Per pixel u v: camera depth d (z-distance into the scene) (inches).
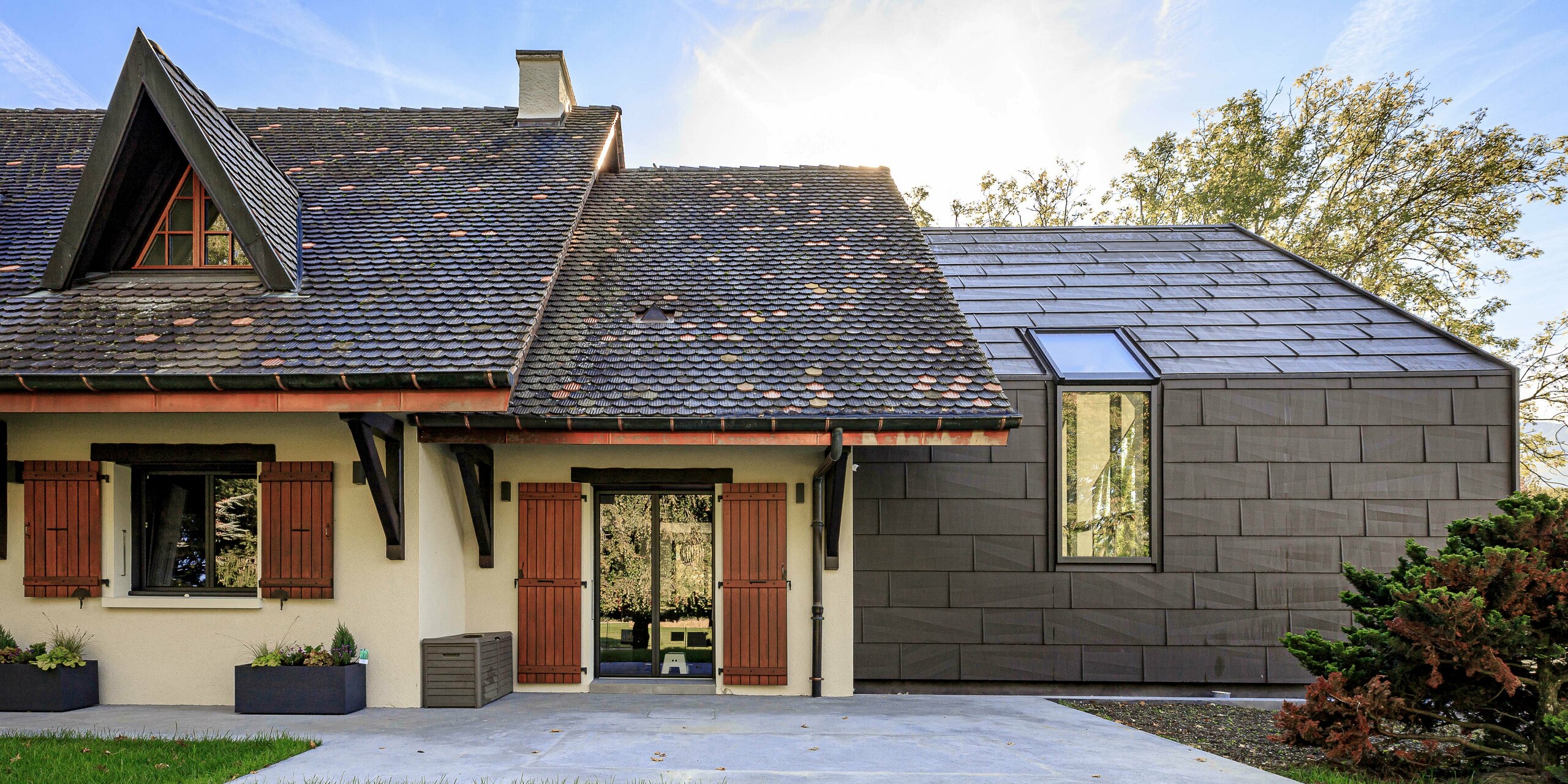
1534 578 246.4
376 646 332.5
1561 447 933.8
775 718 317.7
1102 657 397.1
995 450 407.8
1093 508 409.1
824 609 381.4
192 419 339.9
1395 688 265.6
